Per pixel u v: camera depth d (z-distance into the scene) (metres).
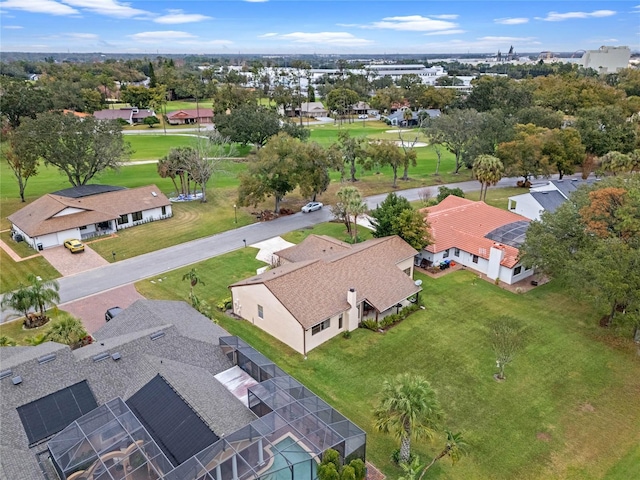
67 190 62.44
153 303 34.19
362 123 160.12
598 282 32.69
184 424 22.31
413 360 32.62
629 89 163.12
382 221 47.62
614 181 46.06
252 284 35.84
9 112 108.50
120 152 68.81
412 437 25.48
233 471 19.89
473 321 37.72
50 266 47.47
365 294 36.94
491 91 131.00
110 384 25.48
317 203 66.38
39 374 24.72
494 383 30.25
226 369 28.70
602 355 33.16
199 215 63.72
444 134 87.44
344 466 21.06
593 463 24.12
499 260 44.31
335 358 32.88
